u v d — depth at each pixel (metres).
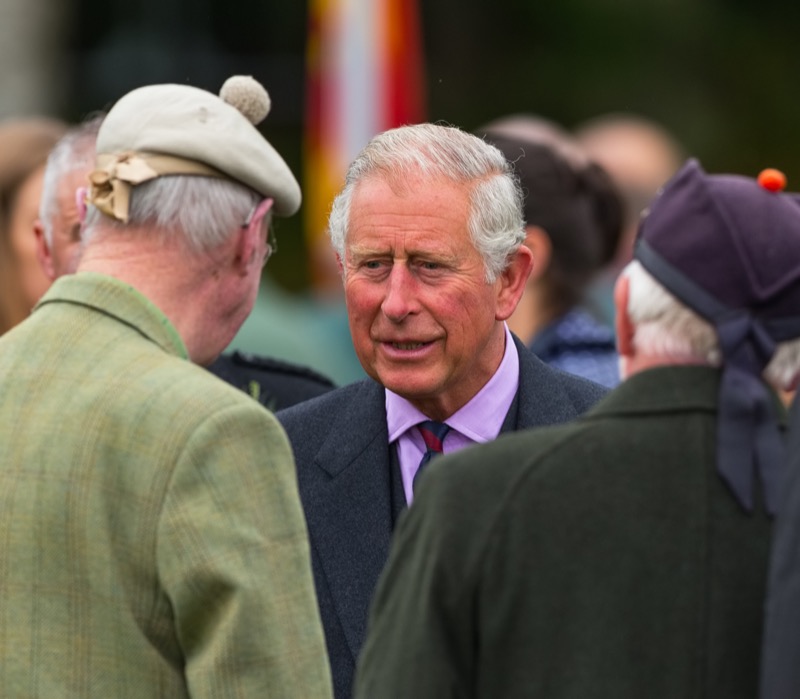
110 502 9.33
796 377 8.54
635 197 22.45
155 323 9.79
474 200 10.88
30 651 9.35
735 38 58.22
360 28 28.47
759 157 56.97
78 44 51.53
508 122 18.53
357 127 28.42
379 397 11.77
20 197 15.48
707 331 8.45
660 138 23.45
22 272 15.55
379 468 11.55
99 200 9.85
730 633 8.15
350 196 11.06
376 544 11.36
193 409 9.38
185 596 9.20
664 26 57.75
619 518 8.29
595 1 58.12
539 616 8.25
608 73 57.47
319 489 11.58
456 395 11.41
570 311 16.14
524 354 11.88
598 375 15.75
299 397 14.98
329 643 11.23
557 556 8.27
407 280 10.80
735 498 8.29
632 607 8.19
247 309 10.38
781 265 8.35
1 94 44.88
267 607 9.24
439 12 57.31
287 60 53.69
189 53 49.38
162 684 9.34
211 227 9.96
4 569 9.45
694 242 8.40
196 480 9.27
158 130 9.95
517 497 8.38
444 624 8.39
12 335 9.98
